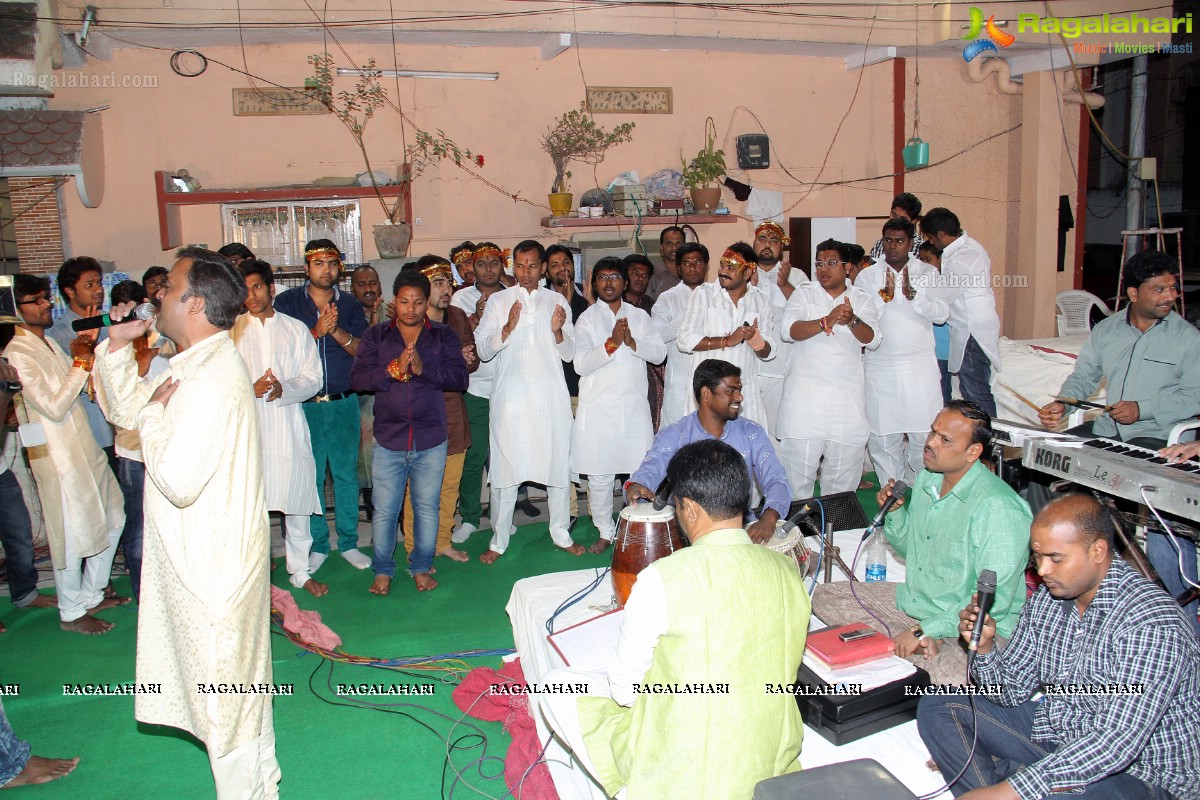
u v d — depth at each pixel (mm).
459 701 3635
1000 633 2898
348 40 7328
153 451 2496
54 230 7008
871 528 3396
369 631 4316
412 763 3250
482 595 4734
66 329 5137
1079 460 3393
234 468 2594
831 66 8977
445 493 5254
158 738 3492
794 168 9023
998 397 6465
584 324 5188
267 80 7332
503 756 3283
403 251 7215
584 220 7887
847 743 2725
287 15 6816
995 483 2883
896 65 9141
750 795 2086
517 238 8164
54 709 3691
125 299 4477
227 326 2650
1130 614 2158
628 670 2135
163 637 2756
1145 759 2186
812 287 5207
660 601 2062
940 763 2553
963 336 5770
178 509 2566
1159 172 12203
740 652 2057
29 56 6539
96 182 6938
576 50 8141
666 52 8414
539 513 6109
